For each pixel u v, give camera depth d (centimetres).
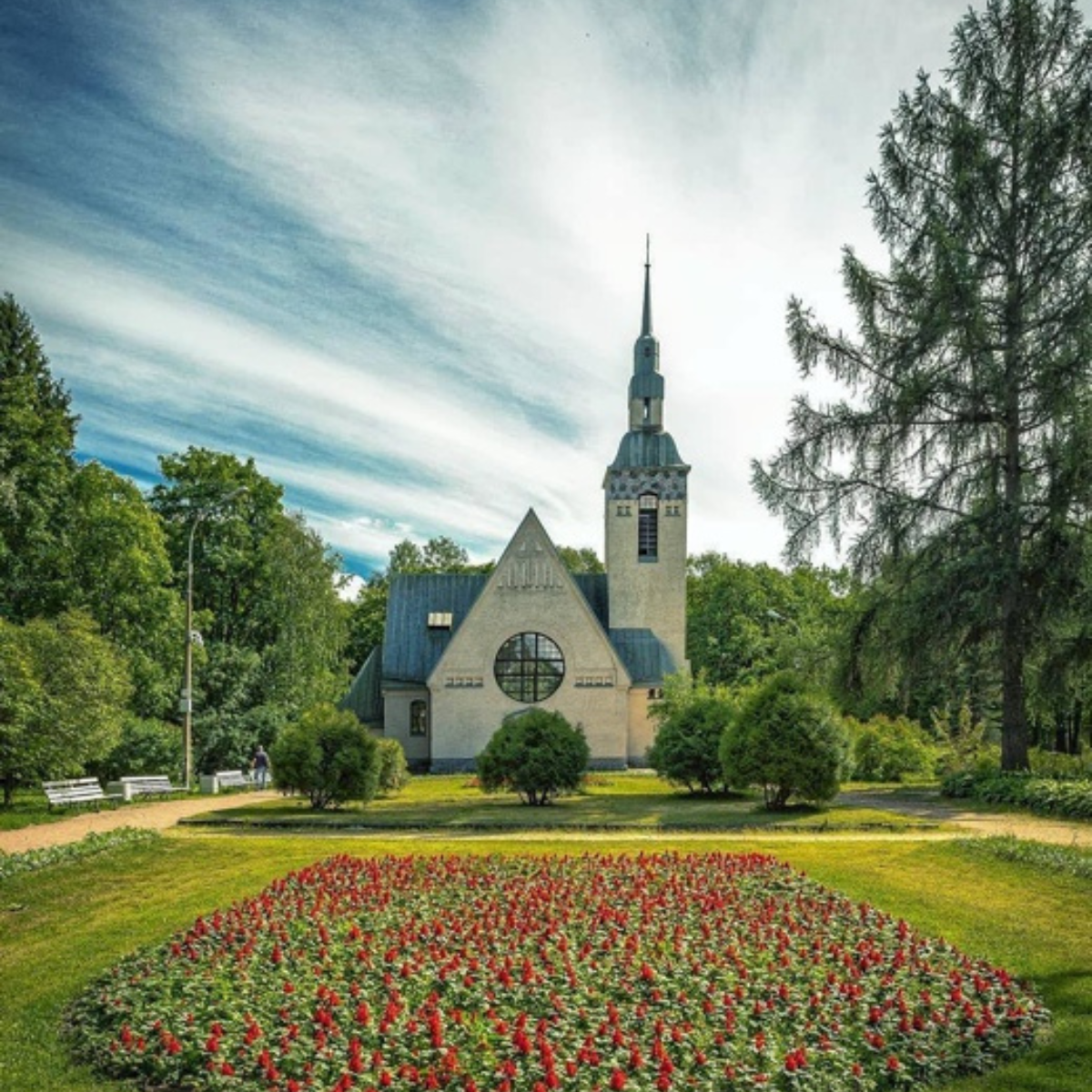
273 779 2614
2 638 2731
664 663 5041
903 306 2878
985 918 1251
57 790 2648
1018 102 2753
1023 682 2888
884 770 3781
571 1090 716
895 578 2888
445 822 2259
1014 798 2470
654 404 5353
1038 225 2688
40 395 5219
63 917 1361
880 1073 765
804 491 2950
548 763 2686
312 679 4969
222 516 4947
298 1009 890
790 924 1201
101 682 2853
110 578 3997
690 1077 738
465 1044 805
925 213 2853
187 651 3453
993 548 2653
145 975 1016
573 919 1220
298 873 1534
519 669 4862
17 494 3694
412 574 5400
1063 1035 851
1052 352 2572
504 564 4912
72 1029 908
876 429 2886
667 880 1469
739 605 7250
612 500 5284
